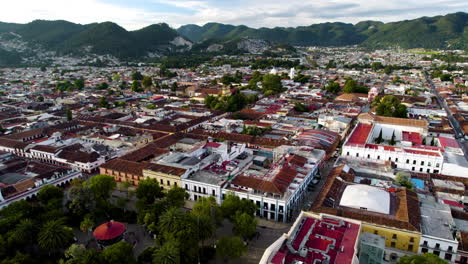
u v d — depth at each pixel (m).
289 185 133.75
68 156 179.62
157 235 110.06
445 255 99.44
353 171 150.50
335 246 84.94
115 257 89.88
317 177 160.12
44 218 113.25
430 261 83.94
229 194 122.94
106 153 185.75
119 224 110.69
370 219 108.12
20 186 136.75
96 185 130.00
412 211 112.12
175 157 157.75
